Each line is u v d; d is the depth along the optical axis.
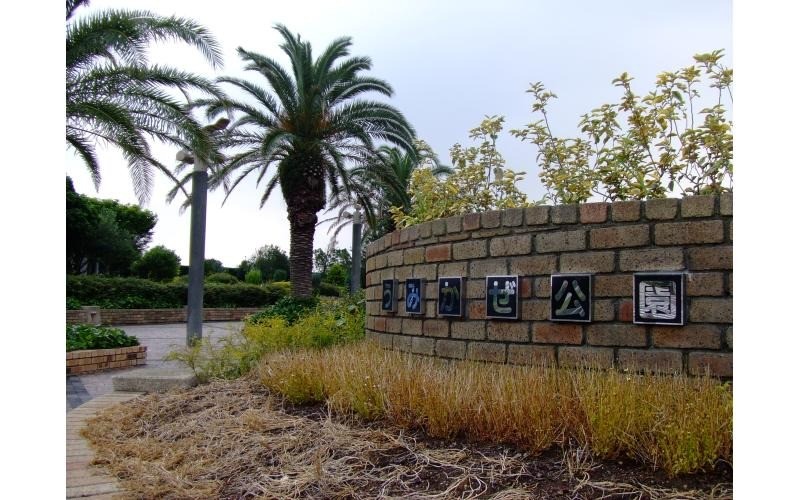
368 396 3.87
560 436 3.04
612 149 4.81
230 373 6.37
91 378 8.65
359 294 11.83
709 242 3.60
